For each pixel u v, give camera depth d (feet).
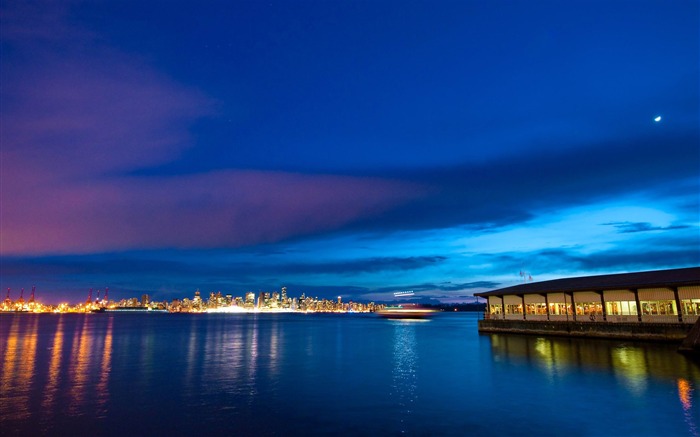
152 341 242.99
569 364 123.03
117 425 71.10
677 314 166.61
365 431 66.59
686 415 70.33
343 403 84.43
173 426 70.28
